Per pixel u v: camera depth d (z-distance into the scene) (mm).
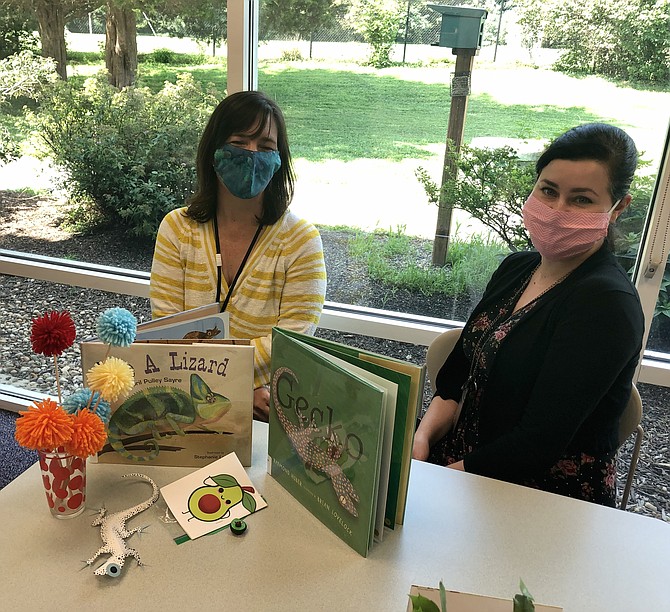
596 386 1112
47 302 2355
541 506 942
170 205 2088
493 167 1806
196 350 925
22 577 762
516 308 1343
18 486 940
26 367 2443
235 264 1563
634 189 1682
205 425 969
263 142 1454
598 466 1211
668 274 1744
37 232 2291
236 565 799
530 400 1182
